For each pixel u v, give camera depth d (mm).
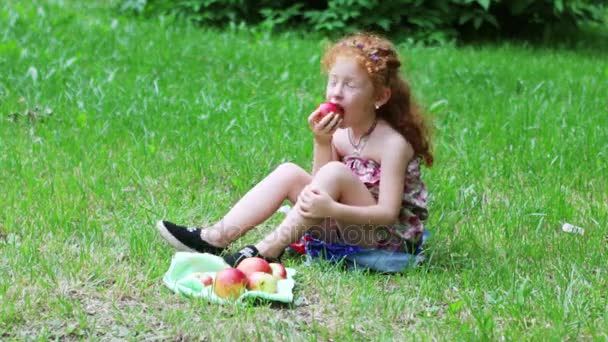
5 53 7531
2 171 4996
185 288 3518
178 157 5352
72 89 6660
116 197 4699
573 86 7926
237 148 5578
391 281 3846
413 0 10508
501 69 8656
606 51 10719
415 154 4004
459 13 10672
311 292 3660
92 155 5348
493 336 3199
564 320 3359
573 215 4742
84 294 3508
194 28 10070
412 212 4004
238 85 7438
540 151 5785
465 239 4344
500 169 5465
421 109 4070
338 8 10398
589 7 11320
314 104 6785
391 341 3170
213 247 3979
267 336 3176
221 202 4766
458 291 3693
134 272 3721
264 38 9727
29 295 3416
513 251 4188
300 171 4051
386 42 3977
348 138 4035
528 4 10625
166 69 7715
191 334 3195
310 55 8930
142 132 5895
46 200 4555
